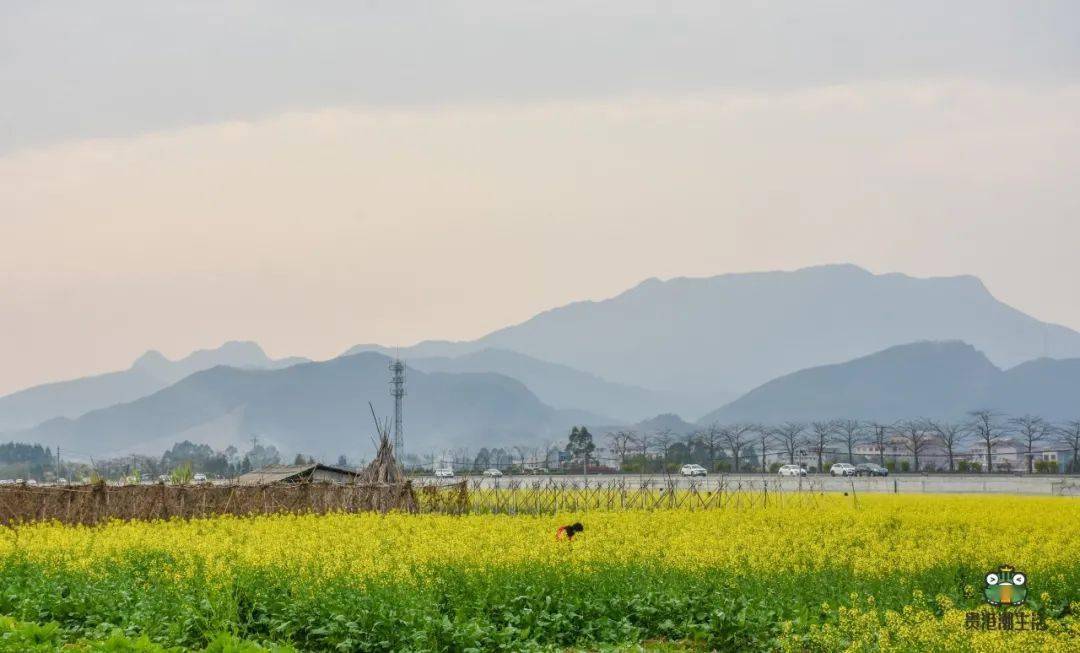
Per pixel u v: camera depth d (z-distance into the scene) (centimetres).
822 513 4725
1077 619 2258
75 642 2311
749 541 3453
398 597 2369
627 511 5247
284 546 3238
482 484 9550
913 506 5491
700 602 2455
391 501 5219
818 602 2434
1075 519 4475
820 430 17038
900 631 1991
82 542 3344
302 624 2381
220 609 2394
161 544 3403
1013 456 17500
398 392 12350
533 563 2750
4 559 3119
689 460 16262
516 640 2234
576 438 16662
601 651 2203
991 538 3794
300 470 6762
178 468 6481
